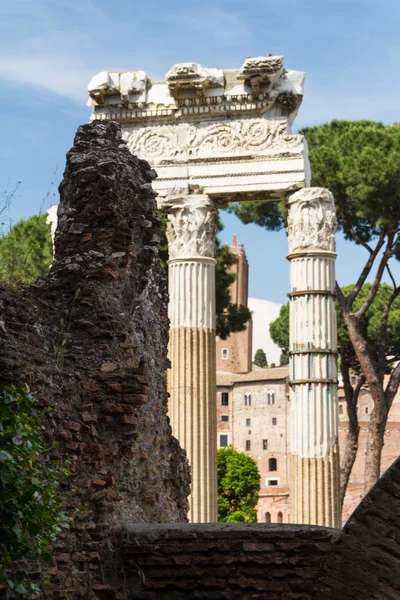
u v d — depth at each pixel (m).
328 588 11.34
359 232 43.78
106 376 11.68
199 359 29.56
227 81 29.88
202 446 29.41
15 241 19.97
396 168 40.75
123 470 12.16
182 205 29.88
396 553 11.24
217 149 29.89
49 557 9.63
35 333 11.38
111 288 12.13
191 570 11.52
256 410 115.94
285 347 74.44
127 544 11.60
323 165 41.69
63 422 11.19
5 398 9.50
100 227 12.38
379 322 54.12
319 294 29.78
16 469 9.30
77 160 12.70
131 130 30.31
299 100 29.80
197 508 29.25
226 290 50.06
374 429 43.84
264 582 11.44
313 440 29.55
